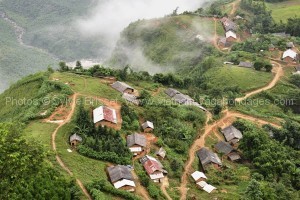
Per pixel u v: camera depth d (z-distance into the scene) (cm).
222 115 13362
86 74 14638
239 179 9706
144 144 9938
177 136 11025
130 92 13250
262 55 18162
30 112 11038
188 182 9394
